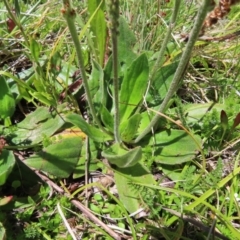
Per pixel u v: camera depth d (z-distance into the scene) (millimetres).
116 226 274
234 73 370
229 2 204
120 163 283
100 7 319
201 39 335
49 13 380
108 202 288
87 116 341
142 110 334
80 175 296
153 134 311
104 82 326
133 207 270
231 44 393
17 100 335
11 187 293
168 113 323
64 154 292
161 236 264
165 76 325
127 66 336
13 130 317
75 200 282
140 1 400
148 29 397
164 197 276
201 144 302
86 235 272
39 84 318
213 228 254
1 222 260
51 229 269
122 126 307
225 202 278
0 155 267
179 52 343
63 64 356
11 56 376
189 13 416
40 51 336
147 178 285
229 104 332
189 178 278
